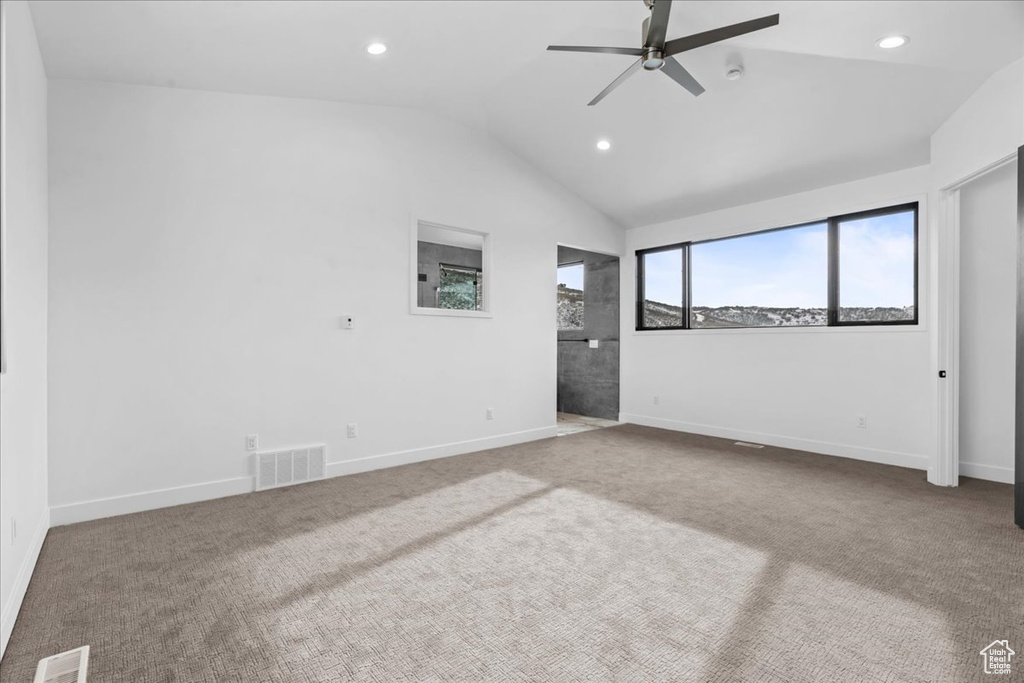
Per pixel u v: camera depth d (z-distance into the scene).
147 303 3.24
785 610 2.03
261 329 3.67
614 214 6.29
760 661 1.71
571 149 5.06
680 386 6.09
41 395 2.70
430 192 4.62
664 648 1.78
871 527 2.93
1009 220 3.84
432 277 5.70
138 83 3.22
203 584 2.24
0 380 1.80
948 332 3.79
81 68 2.94
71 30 2.58
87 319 3.05
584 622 1.95
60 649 1.77
